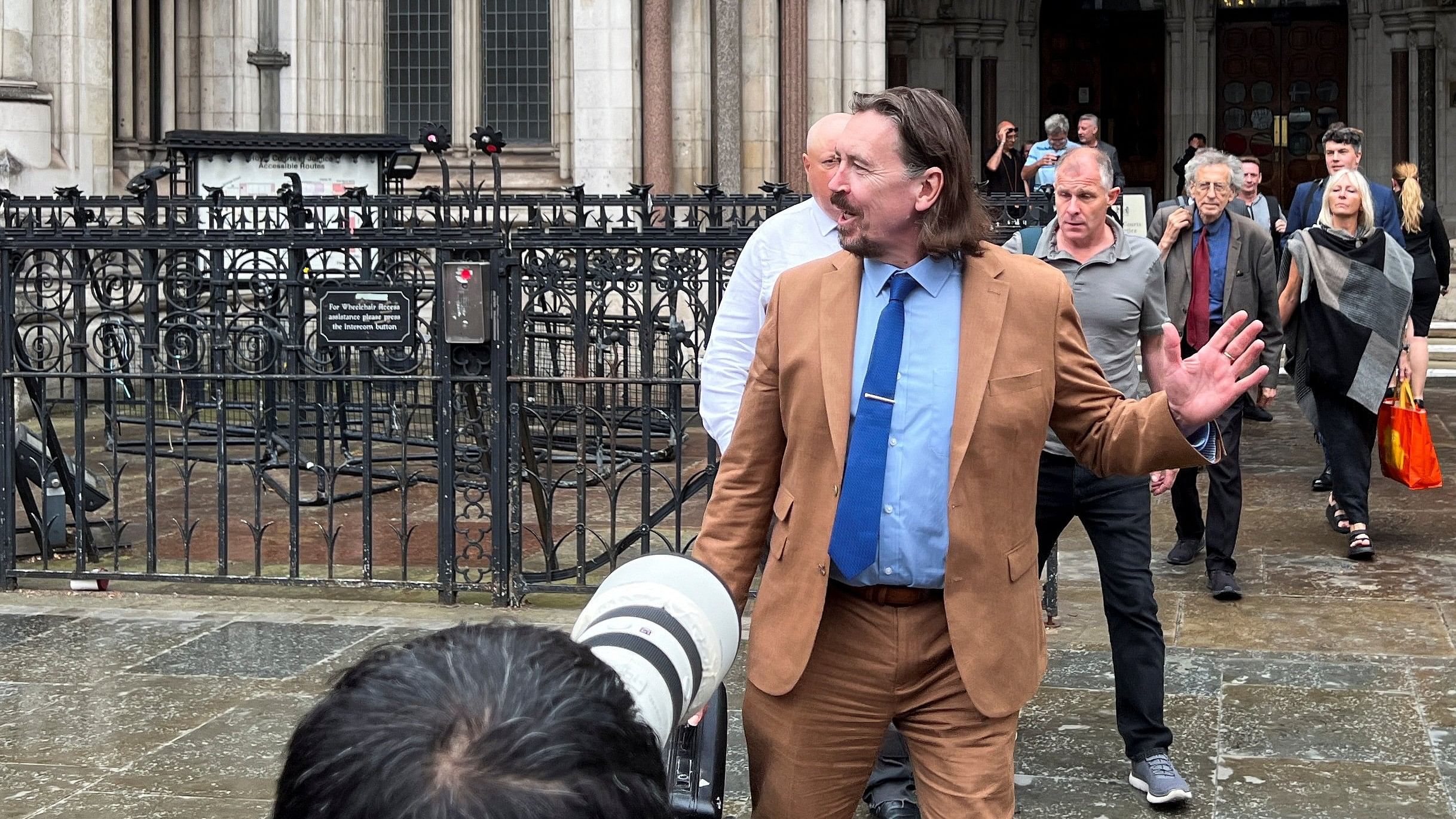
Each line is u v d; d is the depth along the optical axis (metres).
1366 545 7.34
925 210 2.73
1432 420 12.08
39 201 10.63
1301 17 26.50
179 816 4.30
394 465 10.29
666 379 6.54
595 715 0.86
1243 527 8.16
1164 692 5.30
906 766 4.20
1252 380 2.59
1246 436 11.17
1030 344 2.74
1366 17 25.89
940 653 2.78
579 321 7.51
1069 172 4.58
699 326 7.11
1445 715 5.02
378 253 8.66
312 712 0.88
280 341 6.98
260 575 6.86
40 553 7.72
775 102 17.14
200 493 9.43
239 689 5.45
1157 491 5.04
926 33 26.47
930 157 2.70
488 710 0.85
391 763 0.82
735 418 3.72
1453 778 4.48
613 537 6.66
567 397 10.64
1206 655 5.74
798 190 17.17
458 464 9.58
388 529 8.43
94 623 6.37
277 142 13.80
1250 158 12.55
